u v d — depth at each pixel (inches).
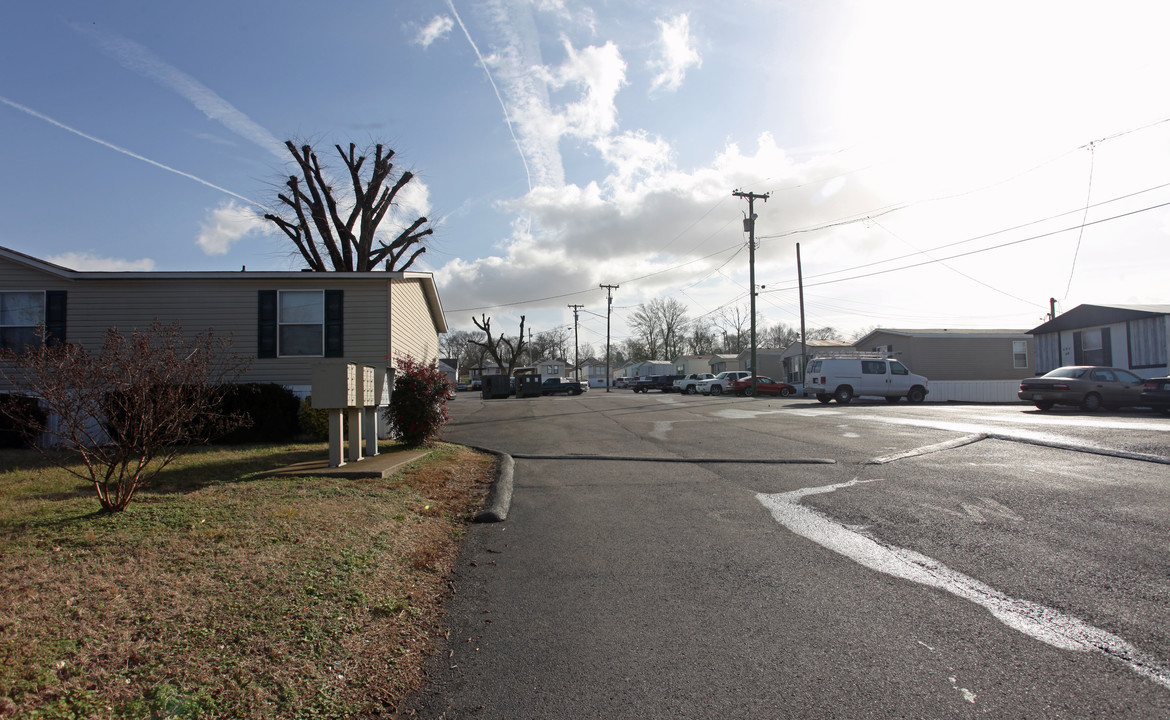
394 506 258.7
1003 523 231.3
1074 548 200.5
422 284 762.2
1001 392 1071.0
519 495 311.3
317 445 475.5
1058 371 748.0
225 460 378.9
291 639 136.5
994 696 118.8
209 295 569.6
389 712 119.9
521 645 147.3
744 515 258.8
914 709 115.0
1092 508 244.7
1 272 552.7
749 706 118.2
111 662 117.7
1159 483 281.7
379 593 167.6
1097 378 716.7
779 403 997.8
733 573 191.2
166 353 257.6
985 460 357.4
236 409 501.7
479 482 346.0
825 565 195.5
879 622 153.4
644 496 299.9
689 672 132.1
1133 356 873.5
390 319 581.6
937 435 466.9
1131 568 181.3
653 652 141.7
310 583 164.6
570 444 496.4
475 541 233.8
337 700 120.6
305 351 575.5
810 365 1026.1
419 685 129.9
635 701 121.5
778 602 167.8
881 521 241.9
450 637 152.6
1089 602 160.1
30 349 236.1
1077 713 112.5
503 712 119.4
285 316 575.5
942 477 315.0
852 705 117.1
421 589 180.7
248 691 117.0
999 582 175.9
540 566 203.6
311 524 216.1
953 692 120.5
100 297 560.7
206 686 115.6
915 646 140.3
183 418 266.4
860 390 990.4
